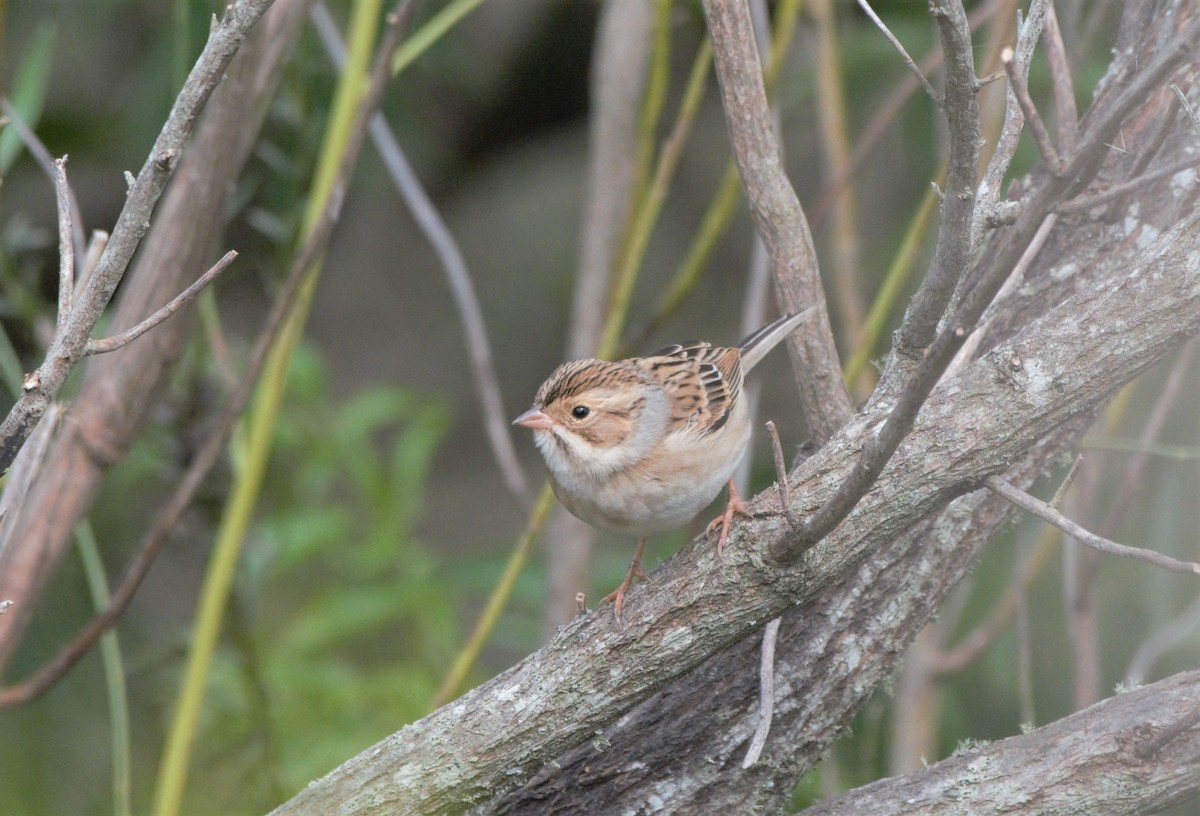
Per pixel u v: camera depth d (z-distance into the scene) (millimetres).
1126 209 7461
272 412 8836
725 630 6211
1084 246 7559
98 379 9203
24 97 9531
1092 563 9570
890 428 5062
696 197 22359
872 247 16859
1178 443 11203
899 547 7320
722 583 6121
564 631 6453
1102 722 6570
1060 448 7484
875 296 16094
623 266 10008
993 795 6578
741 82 7645
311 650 11727
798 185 19297
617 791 7340
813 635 7312
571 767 7395
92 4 17781
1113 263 7457
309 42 10703
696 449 8672
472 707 6508
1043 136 4711
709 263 22266
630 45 11742
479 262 23281
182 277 9172
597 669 6301
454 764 6457
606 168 11867
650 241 22250
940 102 5348
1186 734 6379
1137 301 5820
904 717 10609
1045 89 12148
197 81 5031
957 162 5480
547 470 9000
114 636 8742
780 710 7285
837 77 10828
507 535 20953
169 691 11305
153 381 9172
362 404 12898
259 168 12305
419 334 22938
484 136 23547
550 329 23000
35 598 8969
